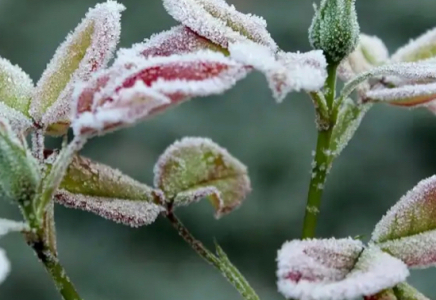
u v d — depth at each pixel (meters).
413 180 0.89
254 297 0.43
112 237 0.86
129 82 0.39
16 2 1.01
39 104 0.43
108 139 0.90
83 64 0.43
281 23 0.93
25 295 0.85
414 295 0.41
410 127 0.90
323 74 0.41
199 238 0.84
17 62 0.99
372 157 0.89
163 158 0.45
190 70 0.39
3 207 0.85
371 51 0.48
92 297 0.83
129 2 0.97
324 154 0.43
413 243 0.42
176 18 0.43
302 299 0.39
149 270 0.84
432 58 0.46
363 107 0.44
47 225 0.41
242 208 0.85
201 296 0.83
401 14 0.96
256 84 0.91
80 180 0.44
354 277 0.40
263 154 0.88
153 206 0.44
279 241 0.85
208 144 0.46
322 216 0.87
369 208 0.87
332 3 0.43
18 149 0.40
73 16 1.01
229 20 0.43
